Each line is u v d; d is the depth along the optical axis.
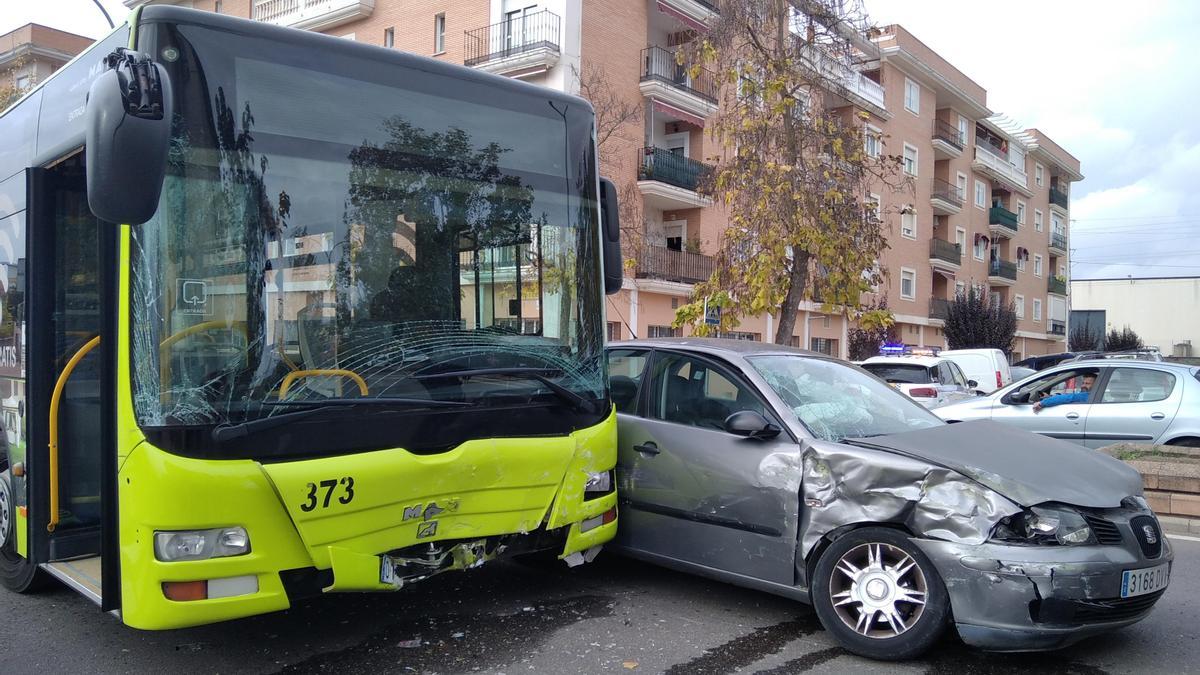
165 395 3.50
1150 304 66.25
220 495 3.50
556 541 4.67
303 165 3.93
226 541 3.54
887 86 36.78
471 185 4.50
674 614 5.06
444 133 4.44
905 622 4.27
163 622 3.48
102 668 4.21
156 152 3.27
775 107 13.71
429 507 4.07
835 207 13.95
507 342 4.50
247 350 3.67
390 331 4.10
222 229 3.68
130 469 3.54
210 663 4.29
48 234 4.54
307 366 3.82
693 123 26.70
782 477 4.68
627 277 24.45
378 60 4.25
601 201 5.23
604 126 21.72
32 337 4.46
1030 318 54.38
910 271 39.34
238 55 3.80
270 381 3.71
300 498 3.66
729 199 14.42
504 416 4.39
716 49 14.50
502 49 23.25
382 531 3.93
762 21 14.07
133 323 3.57
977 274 46.28
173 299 3.54
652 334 25.81
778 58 14.04
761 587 4.79
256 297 3.73
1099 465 4.57
